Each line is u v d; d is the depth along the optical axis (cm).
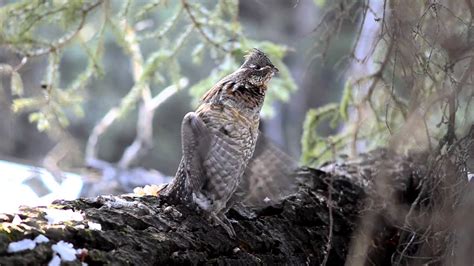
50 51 965
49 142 2130
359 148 1108
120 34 1001
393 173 828
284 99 1135
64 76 2108
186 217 651
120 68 2212
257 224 716
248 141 658
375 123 994
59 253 516
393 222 800
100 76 1020
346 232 785
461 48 729
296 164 694
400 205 802
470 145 728
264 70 672
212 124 640
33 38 959
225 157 642
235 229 684
